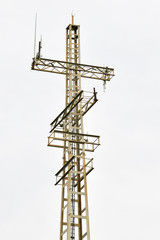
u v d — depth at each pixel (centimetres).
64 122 6425
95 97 6309
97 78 6850
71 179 6044
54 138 6091
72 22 7375
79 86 6706
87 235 5566
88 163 6044
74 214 5753
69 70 6812
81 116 6419
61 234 5706
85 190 5850
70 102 6247
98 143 6231
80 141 6162
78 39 7225
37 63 6625
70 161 5931
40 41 6688
